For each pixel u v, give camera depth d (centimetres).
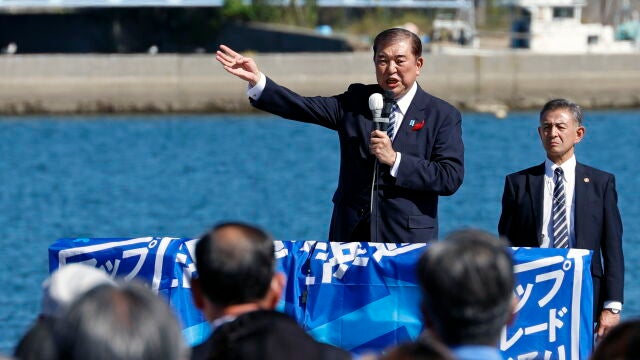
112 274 1338
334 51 11531
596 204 1505
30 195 5644
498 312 724
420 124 1427
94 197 5594
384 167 1430
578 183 1512
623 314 3034
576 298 1277
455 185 1406
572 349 1278
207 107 10012
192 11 13212
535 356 1287
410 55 1417
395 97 1434
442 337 733
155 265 1327
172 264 1323
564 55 10400
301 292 1320
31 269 3766
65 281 776
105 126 8994
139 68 10006
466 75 10356
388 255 1305
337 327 1312
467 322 722
